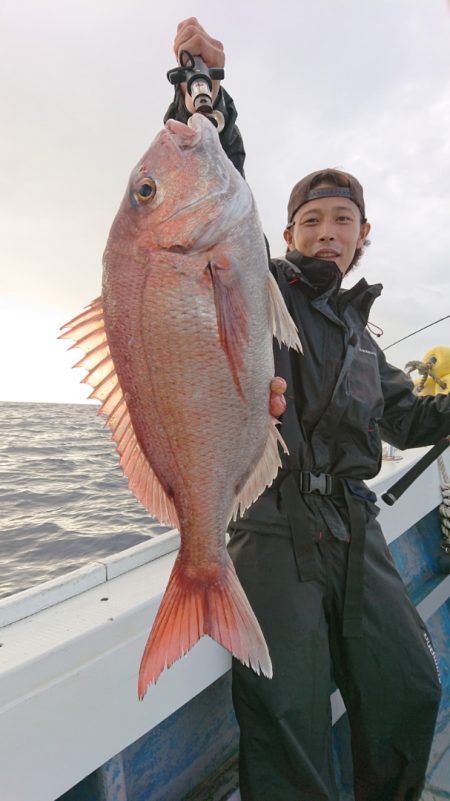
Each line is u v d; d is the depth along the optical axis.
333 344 0.95
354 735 0.90
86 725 0.65
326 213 1.06
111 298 0.64
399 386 1.20
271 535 0.87
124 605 0.77
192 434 0.64
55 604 0.78
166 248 0.63
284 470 0.91
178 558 0.66
